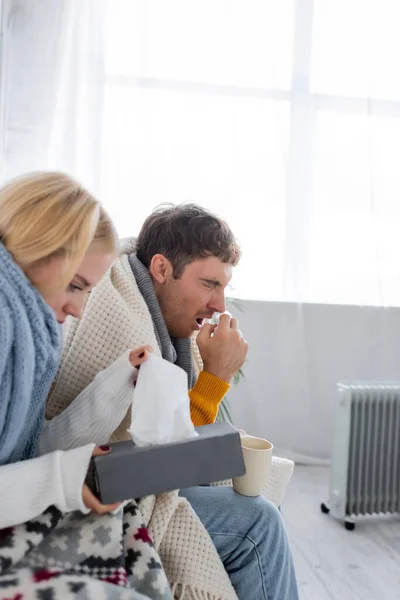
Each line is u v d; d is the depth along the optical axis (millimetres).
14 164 2631
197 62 2836
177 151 2861
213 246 1253
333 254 3029
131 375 1001
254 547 1137
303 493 2680
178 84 2830
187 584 1038
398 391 2412
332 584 1917
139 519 973
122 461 881
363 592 1877
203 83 2850
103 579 873
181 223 1276
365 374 3096
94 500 880
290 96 2914
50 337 906
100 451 894
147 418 934
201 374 1234
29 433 969
